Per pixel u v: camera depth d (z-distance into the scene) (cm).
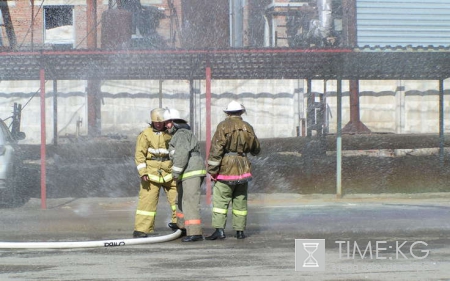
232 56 2138
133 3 4103
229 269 1123
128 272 1105
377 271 1104
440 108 2812
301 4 4162
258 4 4366
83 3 4175
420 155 3262
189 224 1419
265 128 3916
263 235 1499
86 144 3266
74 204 2195
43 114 2091
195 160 1423
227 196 1437
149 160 1456
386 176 2794
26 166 3012
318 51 2094
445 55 2166
